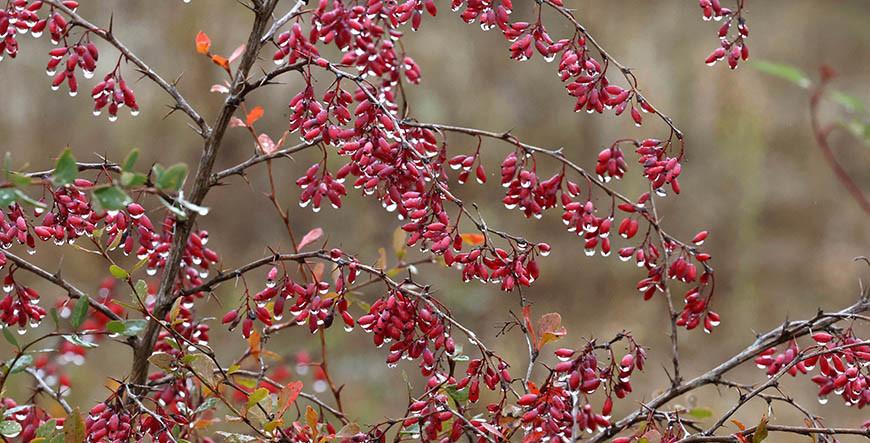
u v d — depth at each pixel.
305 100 2.69
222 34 10.59
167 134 10.18
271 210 10.18
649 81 11.91
